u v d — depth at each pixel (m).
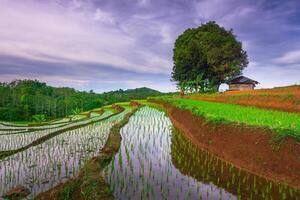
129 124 31.20
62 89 134.75
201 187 11.60
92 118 43.03
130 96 114.19
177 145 19.81
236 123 16.91
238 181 12.16
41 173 13.46
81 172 12.40
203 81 62.41
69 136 24.39
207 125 20.17
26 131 29.20
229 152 15.73
